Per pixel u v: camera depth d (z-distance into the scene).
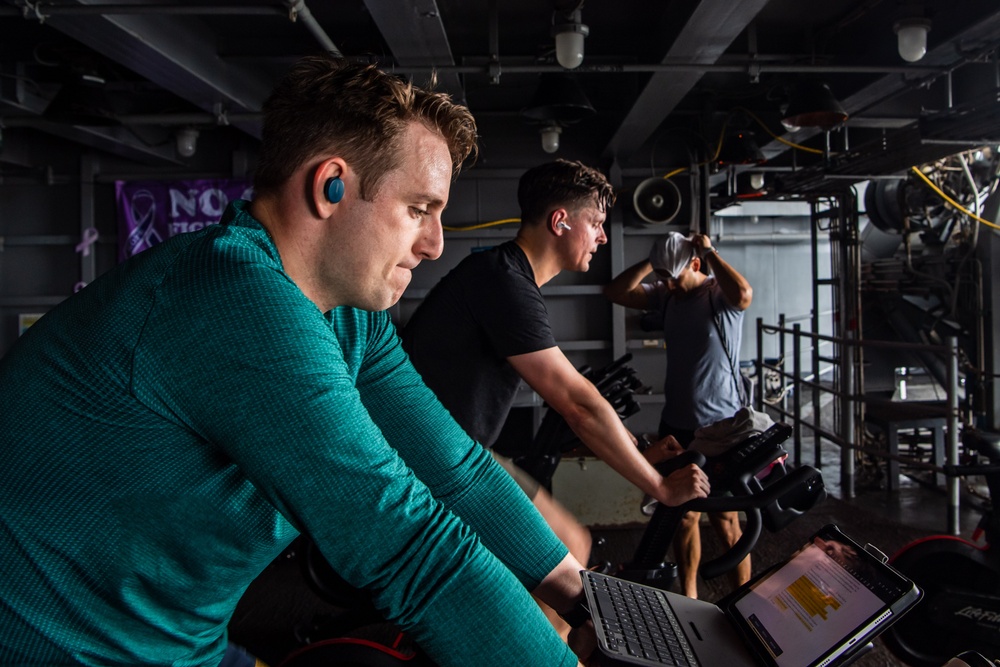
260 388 0.67
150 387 0.68
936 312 5.05
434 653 0.72
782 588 1.07
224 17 3.54
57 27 2.82
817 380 5.42
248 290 0.69
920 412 4.89
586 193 1.83
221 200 5.34
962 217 4.89
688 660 0.92
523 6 3.61
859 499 4.47
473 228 5.14
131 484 0.70
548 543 1.02
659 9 3.63
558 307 5.24
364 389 1.00
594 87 4.75
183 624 0.80
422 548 0.70
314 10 3.58
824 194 5.34
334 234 0.77
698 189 5.11
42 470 0.70
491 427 1.80
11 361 0.75
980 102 3.06
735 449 1.66
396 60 3.21
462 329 1.72
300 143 0.75
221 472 0.73
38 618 0.71
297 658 1.57
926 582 2.15
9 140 5.24
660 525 1.52
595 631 0.90
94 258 5.37
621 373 2.36
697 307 3.10
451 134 0.81
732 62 3.43
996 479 2.15
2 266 5.34
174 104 4.57
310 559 2.28
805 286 9.12
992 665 0.91
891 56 3.69
